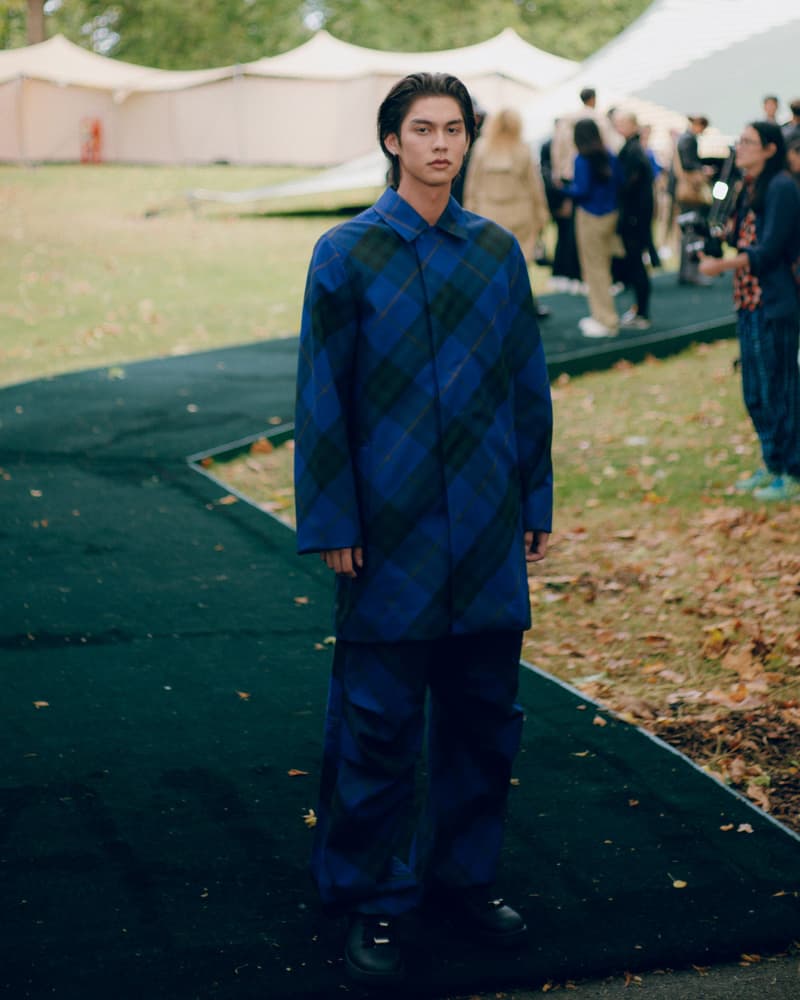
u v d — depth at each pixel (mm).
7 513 6188
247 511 6402
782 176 6160
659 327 11367
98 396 8750
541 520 2895
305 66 34406
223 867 3203
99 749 3828
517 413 2867
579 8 46344
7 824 3373
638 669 4676
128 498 6523
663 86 16078
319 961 2842
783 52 15258
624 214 10984
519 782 3717
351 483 2719
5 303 12984
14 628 4777
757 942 2957
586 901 3105
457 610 2740
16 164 33812
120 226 20219
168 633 4797
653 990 2797
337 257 2682
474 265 2740
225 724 4035
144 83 34938
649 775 3777
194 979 2752
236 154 35344
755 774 3820
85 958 2807
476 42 45156
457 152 2668
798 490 6648
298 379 2746
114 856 3234
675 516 6500
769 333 6387
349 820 2809
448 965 2854
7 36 51844
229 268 15773
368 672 2779
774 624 5055
